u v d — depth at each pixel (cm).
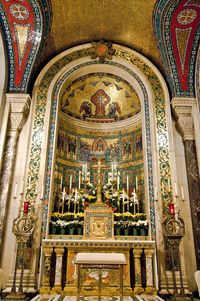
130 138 894
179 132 786
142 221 682
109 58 880
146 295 580
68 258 618
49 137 760
